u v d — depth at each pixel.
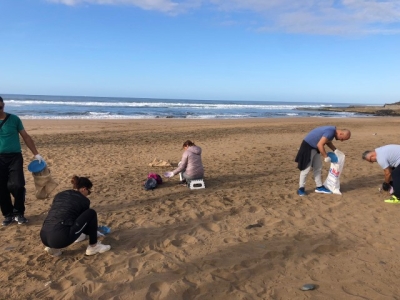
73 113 34.72
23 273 3.50
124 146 13.05
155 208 5.57
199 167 6.83
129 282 3.29
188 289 3.18
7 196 4.84
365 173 8.09
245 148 12.54
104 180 7.59
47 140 14.20
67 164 9.44
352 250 4.04
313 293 3.15
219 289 3.21
